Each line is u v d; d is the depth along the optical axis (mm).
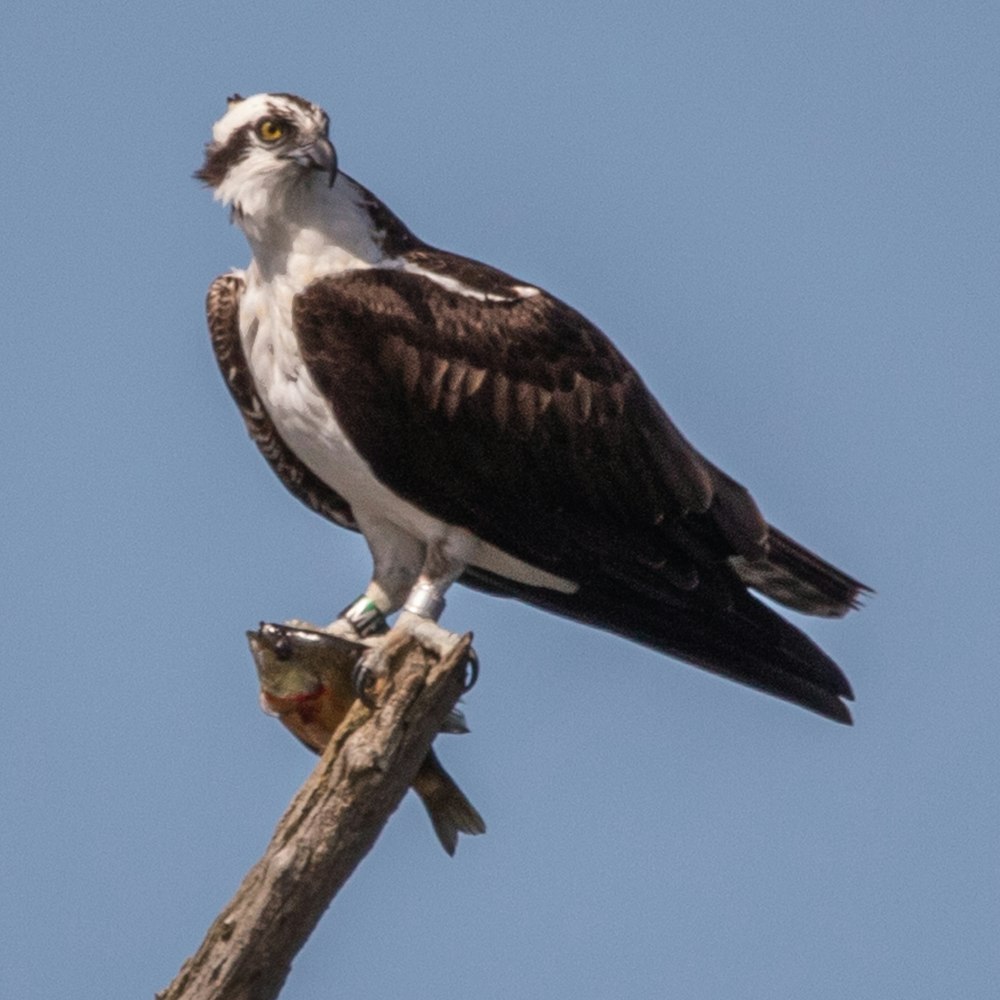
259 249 11281
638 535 11812
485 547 11773
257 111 11164
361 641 10914
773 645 11875
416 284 11367
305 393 11234
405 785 9469
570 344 11633
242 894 9188
